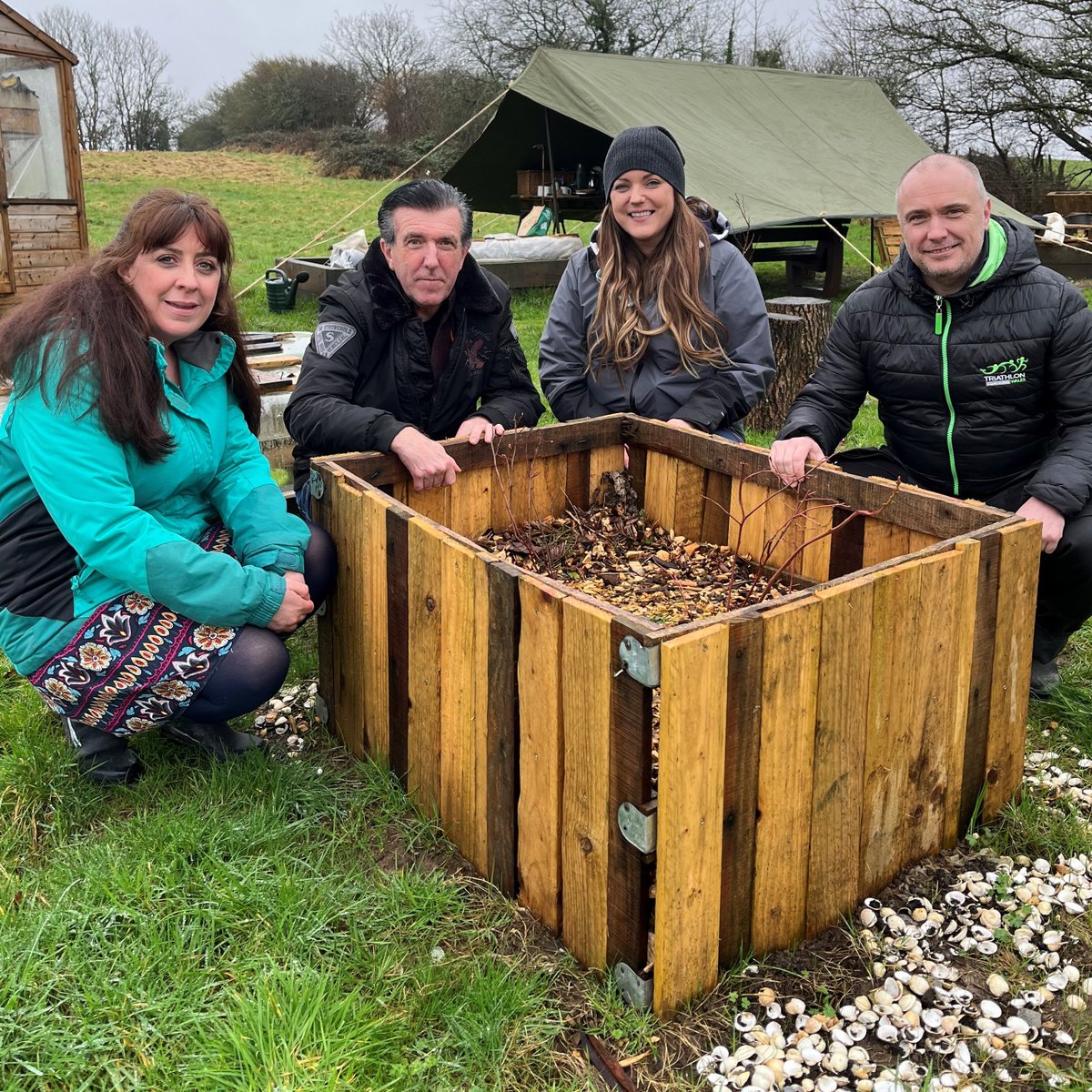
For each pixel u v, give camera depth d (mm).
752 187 11828
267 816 2414
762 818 1962
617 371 3826
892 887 2293
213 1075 1719
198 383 2564
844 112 14906
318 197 26422
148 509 2568
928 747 2264
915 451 3355
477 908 2223
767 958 2084
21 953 1973
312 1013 1823
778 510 3084
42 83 9844
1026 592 2396
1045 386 3090
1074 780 2721
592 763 1920
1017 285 3021
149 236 2305
